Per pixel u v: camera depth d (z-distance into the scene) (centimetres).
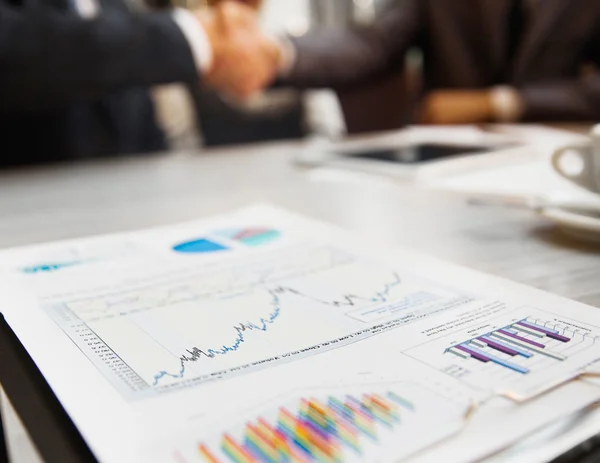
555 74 142
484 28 146
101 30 86
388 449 17
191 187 66
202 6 120
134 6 138
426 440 18
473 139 85
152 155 93
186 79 93
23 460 18
